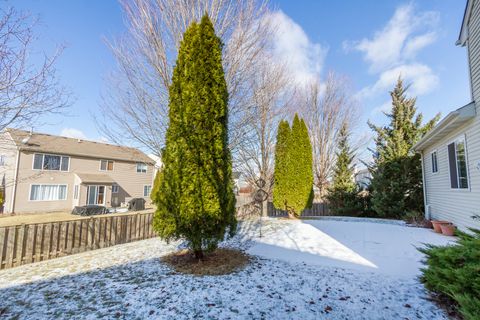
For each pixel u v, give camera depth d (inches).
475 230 119.0
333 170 579.5
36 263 187.3
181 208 161.2
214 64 179.0
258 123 426.3
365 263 176.4
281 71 433.7
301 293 124.3
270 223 387.2
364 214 482.9
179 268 161.8
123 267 168.6
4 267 175.5
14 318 101.9
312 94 628.1
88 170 723.4
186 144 166.1
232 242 253.9
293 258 190.2
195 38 177.0
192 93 170.9
